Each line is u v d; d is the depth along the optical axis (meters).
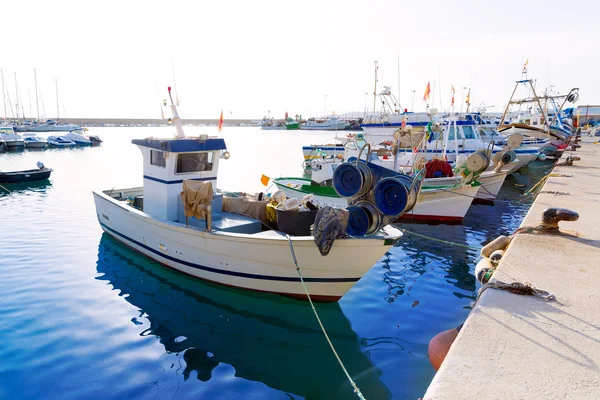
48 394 5.15
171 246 8.88
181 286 8.63
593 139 35.22
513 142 19.84
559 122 36.44
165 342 6.48
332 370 5.85
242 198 9.48
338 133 95.38
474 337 3.01
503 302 3.58
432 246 11.85
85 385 5.34
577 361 2.71
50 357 5.93
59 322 7.00
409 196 6.64
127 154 42.81
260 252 7.43
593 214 6.98
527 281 3.97
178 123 9.62
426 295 8.34
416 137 16.58
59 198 18.56
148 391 5.26
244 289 8.04
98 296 8.09
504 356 2.77
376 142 23.70
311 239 6.92
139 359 5.98
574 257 4.69
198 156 9.38
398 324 7.14
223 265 8.02
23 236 12.19
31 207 16.50
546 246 5.09
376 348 6.39
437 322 7.21
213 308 7.71
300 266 7.27
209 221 7.82
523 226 6.01
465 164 14.65
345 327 7.05
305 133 104.88
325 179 18.95
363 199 7.23
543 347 2.87
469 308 7.76
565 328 3.13
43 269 9.48
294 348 6.40
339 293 7.52
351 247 6.92
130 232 10.24
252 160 37.97
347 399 5.21
